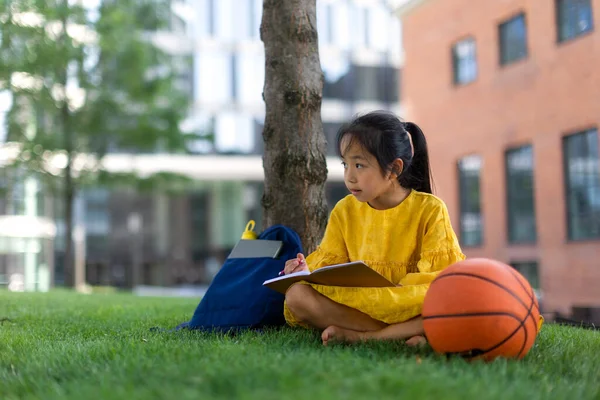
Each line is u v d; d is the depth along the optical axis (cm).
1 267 2338
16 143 1595
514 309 283
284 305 392
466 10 1783
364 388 211
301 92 492
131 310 677
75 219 2722
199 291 2741
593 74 1395
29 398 232
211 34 2781
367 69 2895
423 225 355
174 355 287
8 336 412
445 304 285
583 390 243
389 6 2916
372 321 342
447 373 244
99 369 276
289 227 488
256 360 262
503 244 1652
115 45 1609
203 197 2873
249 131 2825
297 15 495
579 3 1440
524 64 1588
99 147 1666
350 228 377
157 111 1675
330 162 2827
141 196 2859
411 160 351
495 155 1684
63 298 938
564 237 1466
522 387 232
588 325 602
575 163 1455
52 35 1562
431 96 1923
